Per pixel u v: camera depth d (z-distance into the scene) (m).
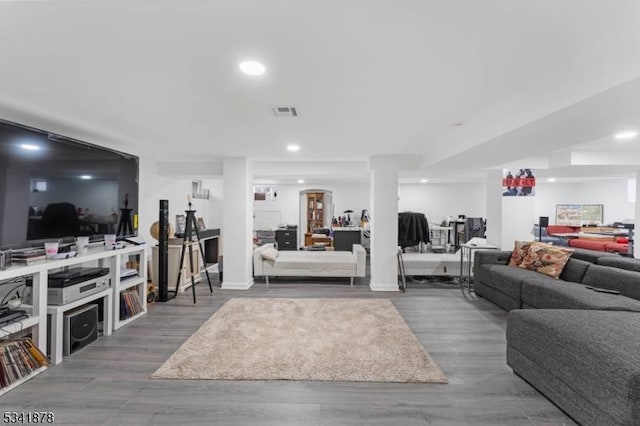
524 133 2.41
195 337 2.93
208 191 8.08
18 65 1.76
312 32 1.44
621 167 4.50
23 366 2.15
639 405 1.42
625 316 2.12
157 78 1.94
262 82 2.00
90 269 3.00
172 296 4.33
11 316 2.13
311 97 2.26
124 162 3.49
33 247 2.51
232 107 2.49
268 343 2.80
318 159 5.07
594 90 1.60
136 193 3.67
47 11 1.26
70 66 1.78
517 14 1.31
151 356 2.56
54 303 2.48
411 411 1.88
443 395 2.04
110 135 3.44
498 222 5.54
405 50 1.60
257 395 2.04
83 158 2.98
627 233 6.81
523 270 3.92
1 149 2.28
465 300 4.18
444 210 9.24
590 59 1.62
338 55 1.65
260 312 3.65
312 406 1.93
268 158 4.97
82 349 2.67
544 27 1.40
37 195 2.55
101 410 1.87
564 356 1.83
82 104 2.42
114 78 1.94
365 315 3.55
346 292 4.59
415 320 3.42
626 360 1.54
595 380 1.63
